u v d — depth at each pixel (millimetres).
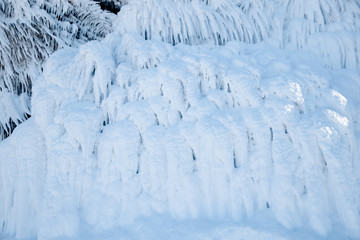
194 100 3469
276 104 3170
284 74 3461
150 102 3514
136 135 3357
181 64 3658
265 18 4789
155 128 3383
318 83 3479
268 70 3730
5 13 5113
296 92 3229
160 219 2982
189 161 3195
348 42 4320
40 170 3502
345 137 3078
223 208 2977
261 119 3158
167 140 3252
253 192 2998
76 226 3076
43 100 3682
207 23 4688
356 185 2881
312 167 2936
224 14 4793
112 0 9031
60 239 3002
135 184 3201
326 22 4910
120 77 3777
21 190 3420
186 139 3236
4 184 3584
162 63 3676
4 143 3783
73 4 6734
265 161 3033
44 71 4012
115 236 2900
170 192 3107
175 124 3438
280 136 3080
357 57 4332
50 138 3443
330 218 2789
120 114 3531
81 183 3295
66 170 3299
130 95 3686
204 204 3049
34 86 4023
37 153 3527
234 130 3154
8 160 3625
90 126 3465
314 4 4840
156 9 4586
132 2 4738
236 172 3033
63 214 3113
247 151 3115
